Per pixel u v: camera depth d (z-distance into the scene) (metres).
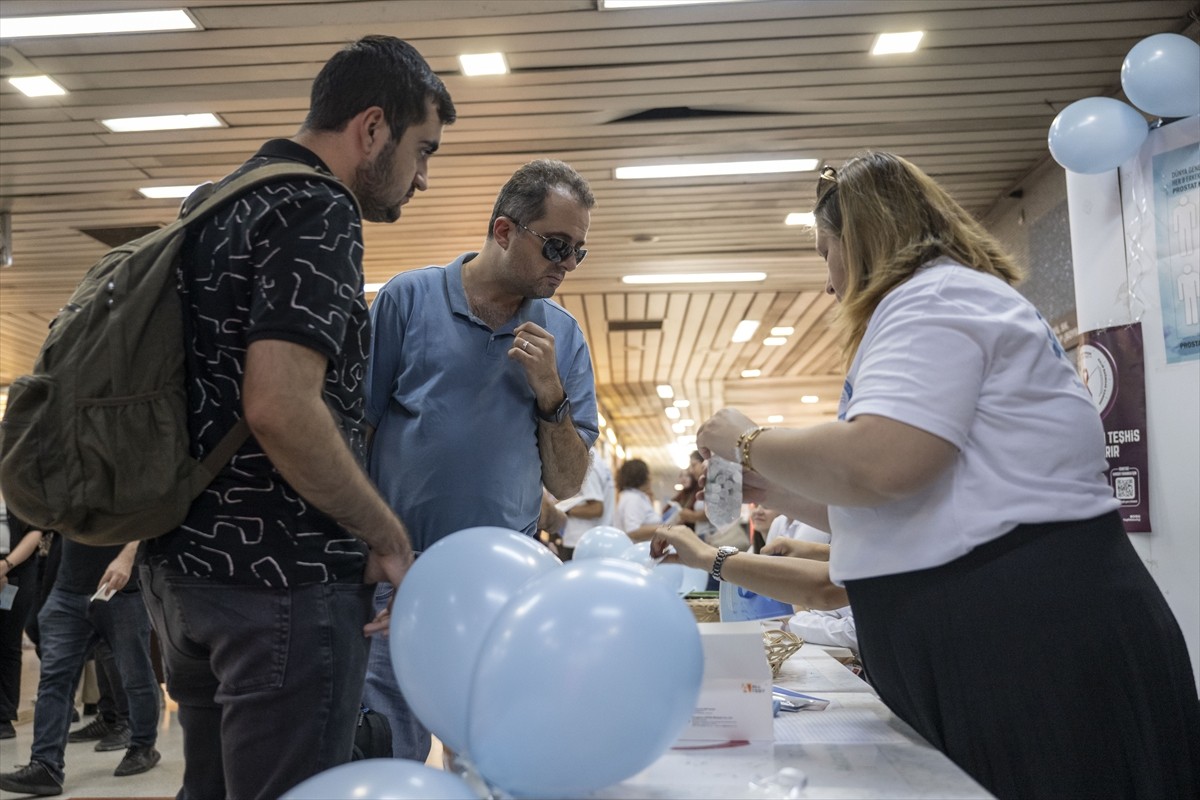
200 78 4.75
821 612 2.41
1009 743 1.21
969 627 1.22
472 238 7.41
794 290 9.22
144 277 1.30
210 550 1.31
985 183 6.42
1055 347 1.33
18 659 5.23
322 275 1.29
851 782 1.10
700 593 2.22
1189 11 4.30
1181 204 2.70
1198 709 1.31
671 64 4.72
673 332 11.10
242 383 1.28
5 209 6.51
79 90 4.84
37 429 1.23
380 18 4.23
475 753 1.01
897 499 1.20
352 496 1.31
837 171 1.51
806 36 4.46
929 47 4.60
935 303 1.26
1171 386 2.71
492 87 4.92
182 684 1.46
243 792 1.31
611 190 6.45
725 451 1.37
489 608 1.12
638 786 1.09
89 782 3.98
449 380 2.10
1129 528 2.79
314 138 1.51
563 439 2.19
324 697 1.33
